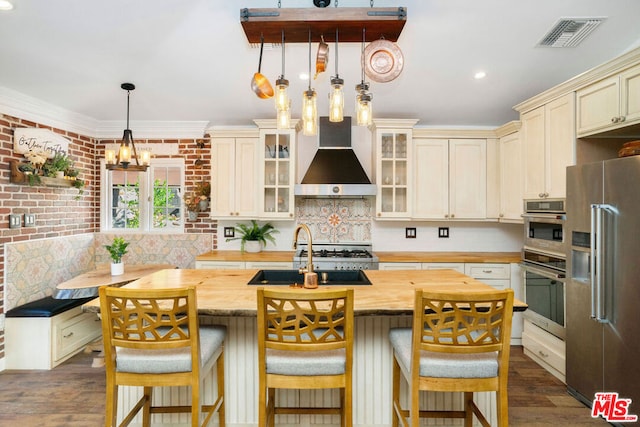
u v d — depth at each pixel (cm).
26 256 310
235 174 385
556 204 272
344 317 152
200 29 218
